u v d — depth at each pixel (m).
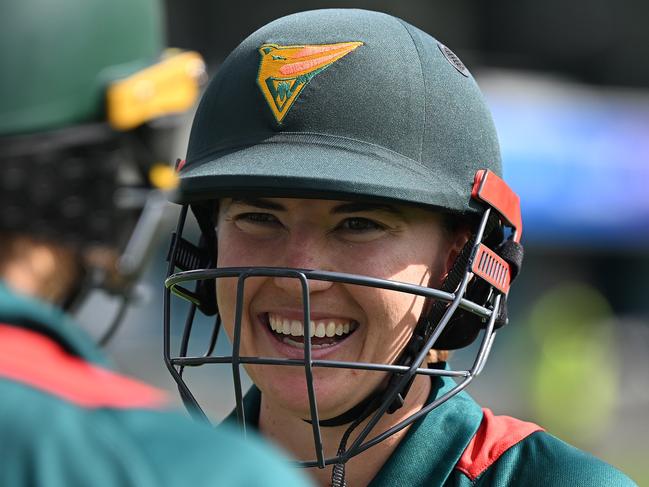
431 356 6.62
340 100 5.98
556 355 34.88
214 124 6.23
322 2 40.19
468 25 44.00
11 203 4.02
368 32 6.18
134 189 4.65
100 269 4.44
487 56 44.44
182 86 4.81
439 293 5.94
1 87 4.07
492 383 36.97
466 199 6.13
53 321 3.85
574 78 46.06
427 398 6.45
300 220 5.95
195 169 6.12
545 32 44.88
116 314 5.49
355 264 5.96
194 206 6.68
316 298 5.99
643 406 37.09
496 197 6.25
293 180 5.74
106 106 4.29
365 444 5.89
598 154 41.88
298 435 6.40
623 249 42.81
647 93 45.97
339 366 5.78
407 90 6.07
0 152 4.04
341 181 5.71
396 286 5.84
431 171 6.05
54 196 4.11
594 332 37.28
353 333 6.09
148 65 4.57
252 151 5.99
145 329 31.00
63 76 4.18
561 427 33.62
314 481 6.38
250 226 6.12
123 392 3.82
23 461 3.43
